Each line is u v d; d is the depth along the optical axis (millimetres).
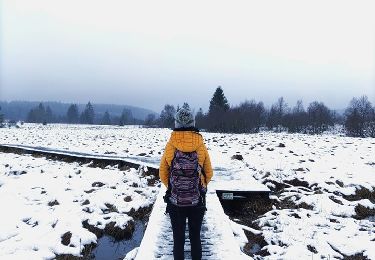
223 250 6121
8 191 11188
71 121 175750
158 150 20969
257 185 10672
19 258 6500
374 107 69375
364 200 10188
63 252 7031
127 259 6457
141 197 10758
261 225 8672
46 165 15898
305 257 6695
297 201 10336
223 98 65562
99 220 8711
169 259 5789
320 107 77688
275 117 77625
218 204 8539
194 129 5074
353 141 24266
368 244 7301
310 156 17281
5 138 32062
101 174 13727
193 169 4957
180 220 5102
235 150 19984
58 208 9453
